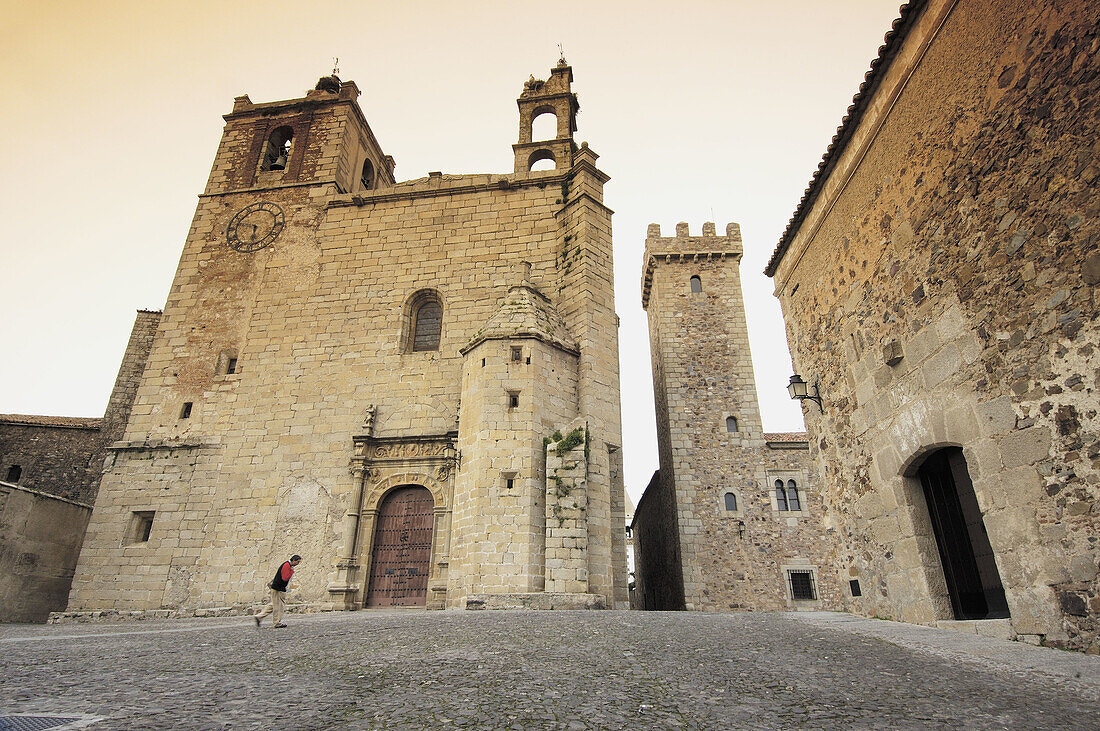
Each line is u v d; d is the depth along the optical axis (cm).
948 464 875
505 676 502
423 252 2391
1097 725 369
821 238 1196
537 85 2831
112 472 2152
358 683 479
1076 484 602
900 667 547
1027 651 604
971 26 752
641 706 406
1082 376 596
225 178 2753
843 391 1099
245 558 1966
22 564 1928
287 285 2425
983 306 734
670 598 2825
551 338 1905
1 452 2586
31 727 341
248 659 618
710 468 2648
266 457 2109
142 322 2888
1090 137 588
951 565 856
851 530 1074
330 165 2691
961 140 774
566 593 1528
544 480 1706
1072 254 607
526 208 2389
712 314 3033
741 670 529
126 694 441
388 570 1892
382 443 2034
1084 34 595
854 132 1049
